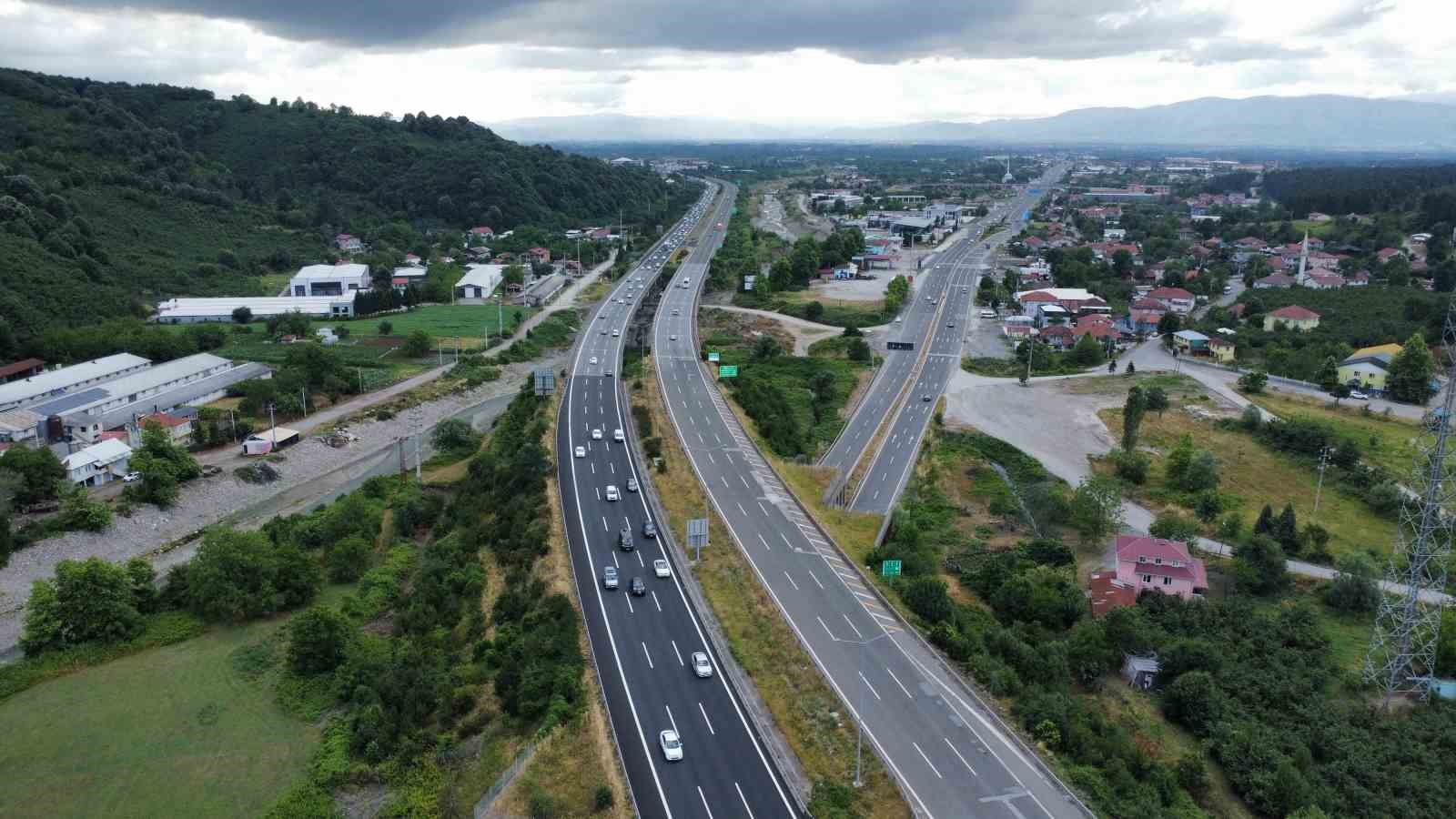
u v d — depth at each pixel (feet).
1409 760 231.50
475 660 256.11
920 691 234.99
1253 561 332.39
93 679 270.46
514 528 323.57
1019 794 197.57
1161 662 270.67
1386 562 337.11
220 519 405.39
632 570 299.99
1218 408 517.96
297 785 222.07
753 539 323.98
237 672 274.98
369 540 359.05
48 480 379.35
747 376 565.53
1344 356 590.96
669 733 210.18
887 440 470.39
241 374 561.02
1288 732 240.32
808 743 213.66
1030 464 442.50
